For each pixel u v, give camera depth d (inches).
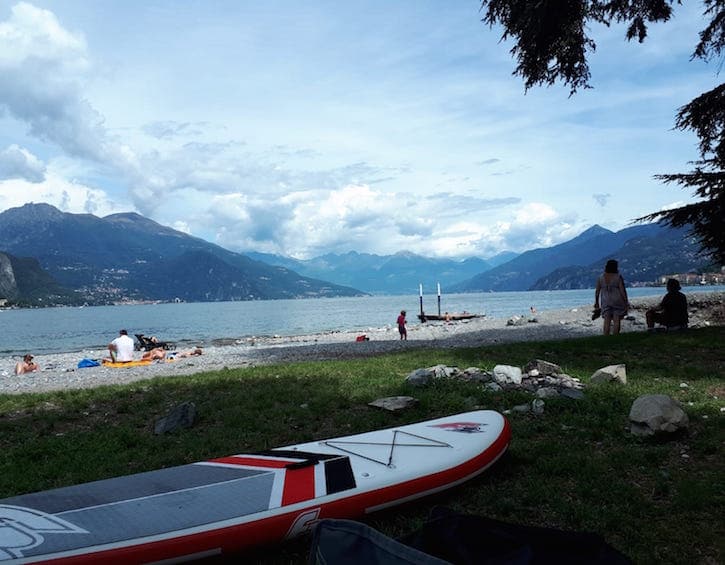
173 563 154.7
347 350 900.6
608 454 253.4
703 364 460.4
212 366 773.3
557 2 579.5
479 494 216.1
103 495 181.9
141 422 362.6
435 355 602.9
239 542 164.6
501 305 5211.6
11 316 6707.7
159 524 161.3
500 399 367.9
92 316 6235.2
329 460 216.7
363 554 127.1
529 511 200.1
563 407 337.4
